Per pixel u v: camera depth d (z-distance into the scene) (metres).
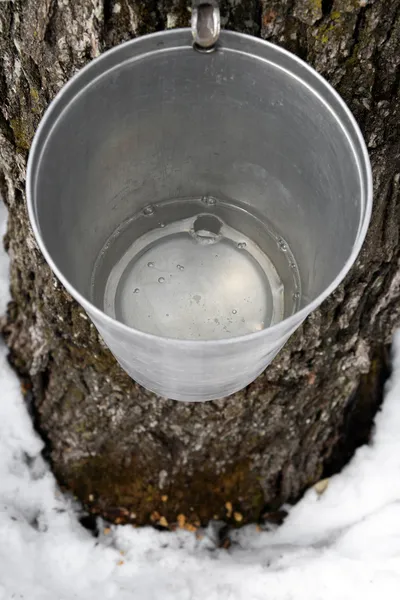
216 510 1.51
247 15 0.93
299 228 1.04
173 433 1.41
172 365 0.77
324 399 1.42
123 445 1.47
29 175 0.75
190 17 0.93
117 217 1.08
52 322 1.31
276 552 1.44
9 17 0.98
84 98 0.82
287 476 1.51
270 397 1.35
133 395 1.34
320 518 1.47
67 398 1.44
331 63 0.97
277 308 1.07
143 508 1.50
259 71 0.86
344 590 1.35
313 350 1.29
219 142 1.01
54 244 0.83
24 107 1.08
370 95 1.00
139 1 0.92
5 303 1.52
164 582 1.40
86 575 1.41
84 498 1.51
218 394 0.91
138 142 0.97
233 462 1.48
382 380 1.55
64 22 0.95
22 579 1.36
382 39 0.94
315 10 0.91
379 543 1.40
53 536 1.44
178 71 0.87
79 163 0.89
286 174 1.00
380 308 1.31
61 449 1.52
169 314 1.05
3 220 1.60
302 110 0.87
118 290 1.08
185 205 1.13
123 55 0.82
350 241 0.80
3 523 1.41
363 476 1.48
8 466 1.49
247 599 1.36
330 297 1.22
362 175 0.79
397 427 1.50
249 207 1.12
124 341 0.75
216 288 1.08
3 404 1.52
